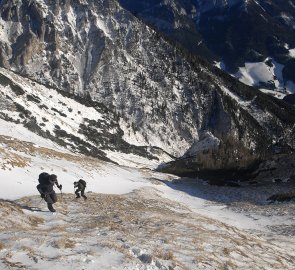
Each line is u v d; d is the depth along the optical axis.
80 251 10.07
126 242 11.30
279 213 31.80
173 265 9.89
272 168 62.91
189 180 55.84
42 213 15.70
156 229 14.45
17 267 8.66
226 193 46.09
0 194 19.20
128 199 26.89
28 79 146.38
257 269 11.55
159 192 39.38
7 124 102.06
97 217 16.03
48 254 9.67
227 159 77.50
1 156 25.62
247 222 29.36
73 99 156.25
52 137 116.12
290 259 14.80
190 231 14.98
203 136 97.69
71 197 22.20
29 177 24.98
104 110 163.00
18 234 11.17
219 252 12.31
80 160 40.59
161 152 154.88
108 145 138.75
